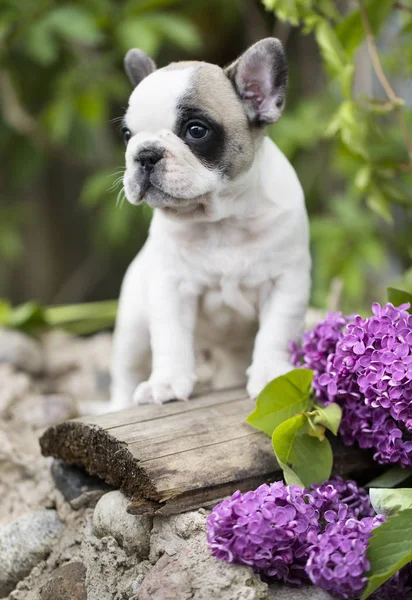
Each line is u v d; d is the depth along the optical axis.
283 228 1.05
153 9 1.53
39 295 2.12
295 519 0.92
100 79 1.57
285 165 1.07
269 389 0.99
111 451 0.98
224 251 1.06
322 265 1.50
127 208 1.71
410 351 0.97
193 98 1.00
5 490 1.09
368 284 1.63
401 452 0.97
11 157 1.84
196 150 1.01
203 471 0.96
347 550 0.90
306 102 1.58
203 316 1.11
